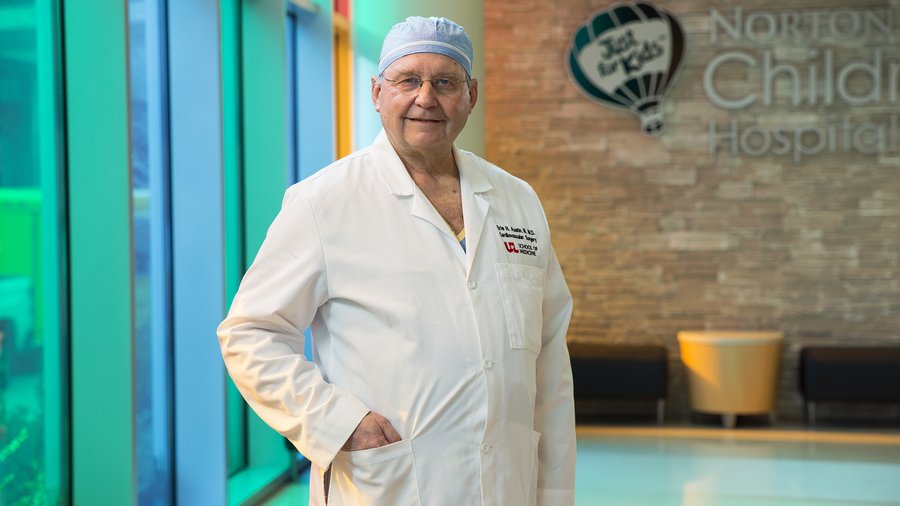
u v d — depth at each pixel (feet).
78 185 12.27
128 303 12.31
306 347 18.89
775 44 27.84
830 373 26.23
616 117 28.37
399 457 6.39
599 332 28.66
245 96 18.74
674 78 28.04
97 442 12.41
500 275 6.83
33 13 12.30
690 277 28.32
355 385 6.53
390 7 18.90
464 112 6.74
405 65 6.55
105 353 12.34
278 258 6.58
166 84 15.99
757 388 26.40
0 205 11.93
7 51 11.97
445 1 18.63
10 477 12.14
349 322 6.59
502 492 6.56
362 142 19.33
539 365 7.38
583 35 28.30
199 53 15.55
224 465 15.83
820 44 27.68
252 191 18.80
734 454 23.04
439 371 6.46
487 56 28.73
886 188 27.66
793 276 28.02
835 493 19.03
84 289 12.30
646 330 28.50
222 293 15.67
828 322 27.96
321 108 20.95
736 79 27.99
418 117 6.59
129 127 12.26
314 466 6.81
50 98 12.60
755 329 28.17
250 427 20.07
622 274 28.53
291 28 20.98
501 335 6.66
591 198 28.53
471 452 6.49
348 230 6.62
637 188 28.40
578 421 27.66
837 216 27.81
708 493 19.03
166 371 16.05
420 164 6.93
